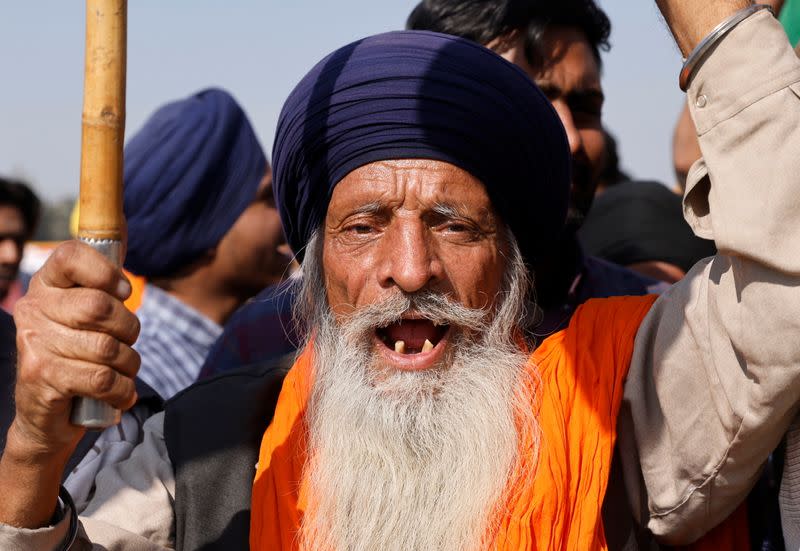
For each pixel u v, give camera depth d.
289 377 1.81
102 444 1.81
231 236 3.01
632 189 3.20
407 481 1.67
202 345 2.96
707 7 1.45
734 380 1.47
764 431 1.46
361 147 1.69
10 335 2.09
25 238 3.83
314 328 1.83
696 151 3.05
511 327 1.82
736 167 1.42
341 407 1.71
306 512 1.67
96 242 1.29
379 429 1.69
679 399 1.56
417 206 1.67
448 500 1.66
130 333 1.30
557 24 2.30
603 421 1.62
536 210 1.79
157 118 3.11
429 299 1.68
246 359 2.49
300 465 1.71
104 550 1.54
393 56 1.71
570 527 1.58
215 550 1.64
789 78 1.41
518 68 1.78
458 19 2.31
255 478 1.69
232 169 3.04
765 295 1.39
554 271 2.25
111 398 1.30
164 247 2.96
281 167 1.82
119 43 1.28
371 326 1.70
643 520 1.67
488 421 1.69
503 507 1.63
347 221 1.71
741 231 1.39
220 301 3.04
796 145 1.38
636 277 2.54
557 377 1.69
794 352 1.37
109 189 1.29
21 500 1.40
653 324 1.65
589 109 2.38
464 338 1.74
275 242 3.10
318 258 1.81
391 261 1.67
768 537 1.65
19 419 1.35
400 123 1.67
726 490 1.55
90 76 1.28
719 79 1.43
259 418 1.76
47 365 1.29
